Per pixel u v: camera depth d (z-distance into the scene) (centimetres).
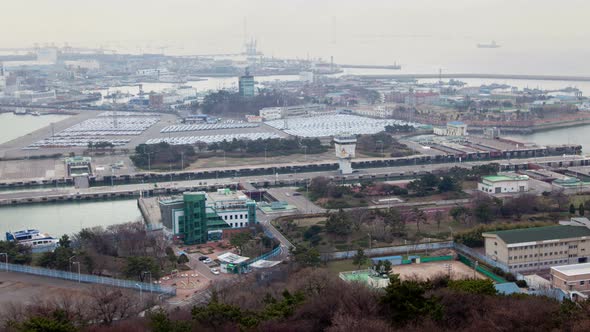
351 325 14200
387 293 15675
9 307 19012
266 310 16188
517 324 14875
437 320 14912
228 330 15062
